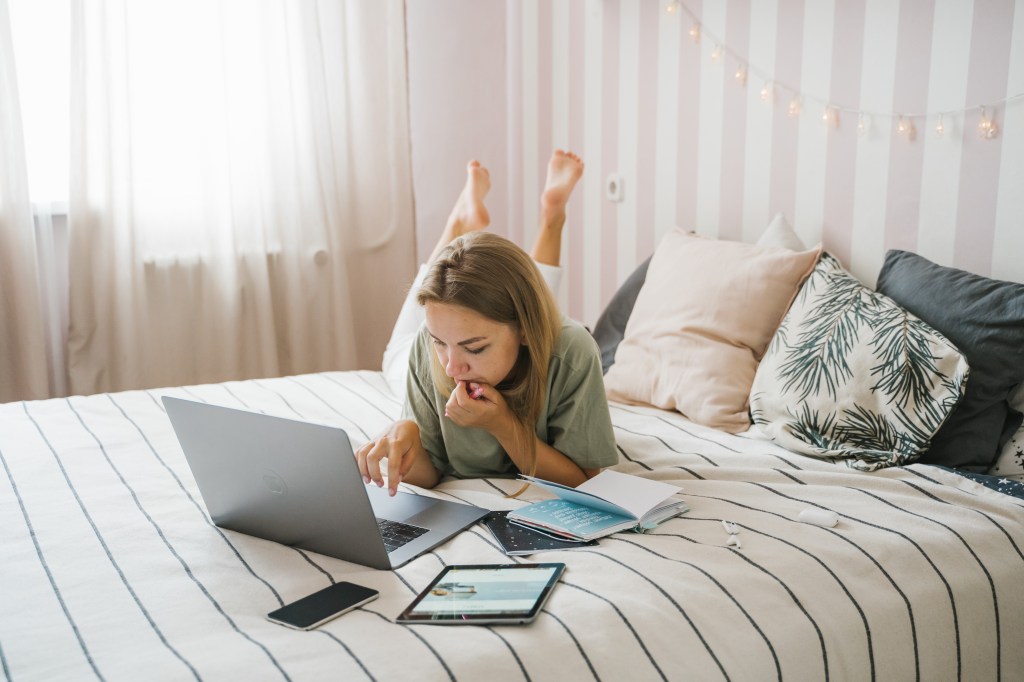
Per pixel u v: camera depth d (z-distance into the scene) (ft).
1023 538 4.38
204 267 9.54
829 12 6.95
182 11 9.04
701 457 5.38
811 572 3.89
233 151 9.50
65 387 9.28
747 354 6.42
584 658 3.20
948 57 6.16
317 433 3.59
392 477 4.47
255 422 3.78
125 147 8.87
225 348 9.64
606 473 4.72
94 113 8.82
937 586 4.05
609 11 9.00
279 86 9.57
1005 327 5.22
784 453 5.43
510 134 10.68
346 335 10.17
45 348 8.99
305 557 3.98
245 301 9.80
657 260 7.60
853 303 5.87
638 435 5.82
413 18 10.43
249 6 9.33
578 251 9.82
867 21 6.68
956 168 6.20
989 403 5.20
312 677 2.96
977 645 4.11
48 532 4.21
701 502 4.66
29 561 3.91
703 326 6.62
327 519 3.85
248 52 9.39
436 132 10.72
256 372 9.96
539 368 4.77
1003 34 5.82
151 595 3.59
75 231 8.84
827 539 4.16
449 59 10.57
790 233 7.12
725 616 3.55
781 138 7.47
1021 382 5.29
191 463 4.17
